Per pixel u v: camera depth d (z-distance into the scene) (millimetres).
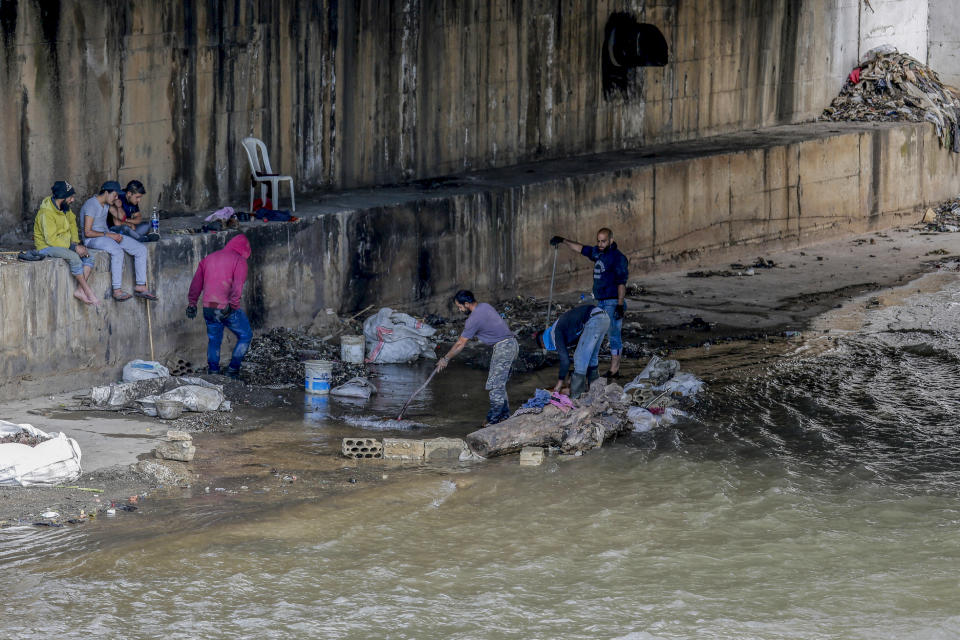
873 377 40469
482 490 29344
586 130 59031
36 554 24359
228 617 22250
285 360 39594
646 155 58812
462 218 47594
